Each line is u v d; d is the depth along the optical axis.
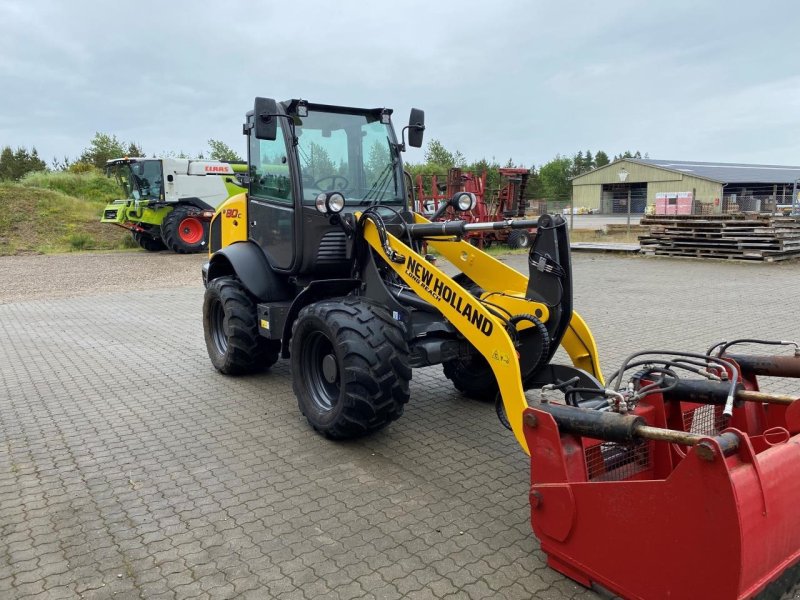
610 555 2.66
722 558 2.25
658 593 2.47
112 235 25.66
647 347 7.11
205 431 4.96
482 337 3.76
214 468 4.28
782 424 3.27
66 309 10.98
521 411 3.50
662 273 13.48
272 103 4.70
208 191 21.44
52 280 14.96
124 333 8.84
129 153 44.75
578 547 2.81
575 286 12.02
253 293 5.62
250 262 5.74
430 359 4.48
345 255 5.23
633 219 37.00
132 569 3.14
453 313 3.98
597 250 18.28
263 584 2.99
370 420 4.28
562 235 3.89
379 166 5.48
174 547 3.33
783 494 2.40
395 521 3.53
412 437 4.73
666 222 16.55
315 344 4.73
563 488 2.82
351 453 4.47
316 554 3.23
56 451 4.63
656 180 47.16
